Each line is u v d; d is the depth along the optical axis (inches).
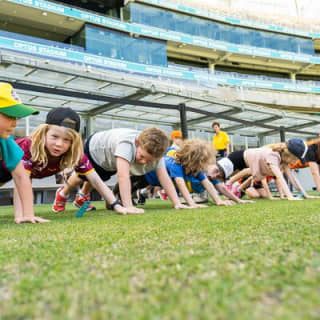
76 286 20.5
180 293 17.9
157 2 724.7
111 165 116.8
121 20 684.7
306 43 945.5
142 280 21.1
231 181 184.1
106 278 22.2
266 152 152.4
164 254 29.6
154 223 58.6
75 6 629.3
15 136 296.7
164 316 14.4
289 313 14.2
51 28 615.2
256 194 194.9
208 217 66.6
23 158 85.4
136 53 662.5
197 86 351.6
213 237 38.7
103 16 620.4
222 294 17.4
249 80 789.9
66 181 128.0
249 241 34.7
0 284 22.3
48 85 217.8
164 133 98.7
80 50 535.8
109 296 18.1
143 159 100.3
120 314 15.3
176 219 64.5
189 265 24.6
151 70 645.3
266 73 961.5
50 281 22.1
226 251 29.6
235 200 142.7
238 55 855.1
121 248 33.9
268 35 900.0
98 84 225.9
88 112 283.3
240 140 429.1
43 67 189.0
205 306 15.6
